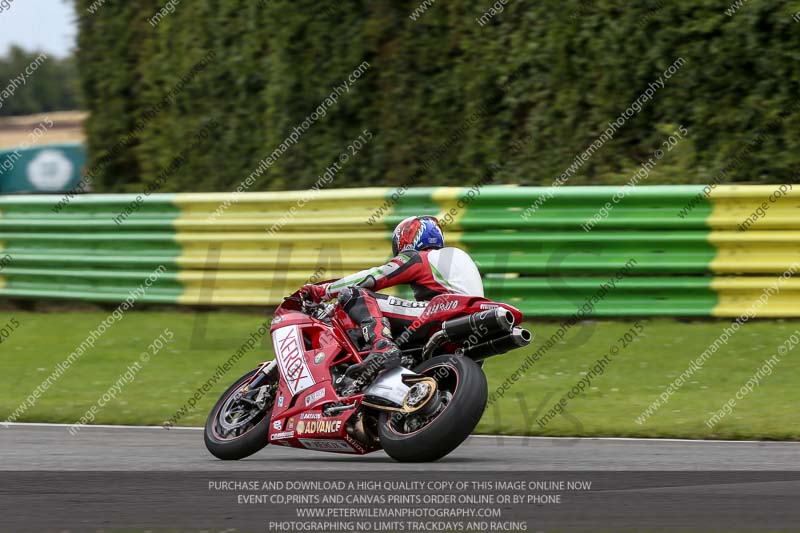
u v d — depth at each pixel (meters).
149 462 23.16
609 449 24.17
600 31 42.81
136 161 61.53
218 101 56.31
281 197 43.53
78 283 47.56
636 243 38.19
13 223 48.94
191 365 37.47
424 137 49.03
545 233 39.06
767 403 29.42
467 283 23.66
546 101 44.78
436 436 21.28
